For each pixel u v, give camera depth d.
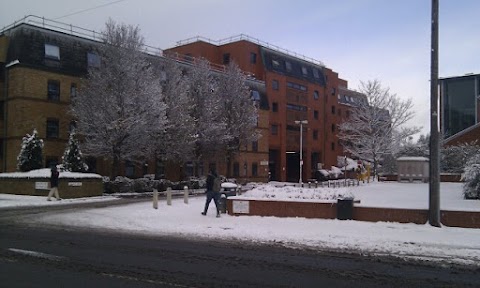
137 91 33.75
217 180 17.67
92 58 39.81
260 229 14.12
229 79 43.97
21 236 12.95
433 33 14.71
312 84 69.38
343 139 69.00
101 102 32.78
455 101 53.25
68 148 33.12
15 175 29.36
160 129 34.72
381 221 15.12
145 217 17.77
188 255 10.13
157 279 7.86
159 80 36.94
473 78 52.34
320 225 14.67
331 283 7.68
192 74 41.94
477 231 13.33
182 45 61.88
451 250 10.76
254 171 56.31
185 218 17.23
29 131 35.38
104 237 12.90
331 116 76.19
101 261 9.39
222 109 42.84
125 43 34.03
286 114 63.56
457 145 41.53
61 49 37.97
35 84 35.97
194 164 45.59
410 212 14.79
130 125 32.84
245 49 60.06
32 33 36.59
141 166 42.44
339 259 9.75
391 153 58.22
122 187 34.00
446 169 39.66
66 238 12.64
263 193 17.89
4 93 36.94
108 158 35.62
